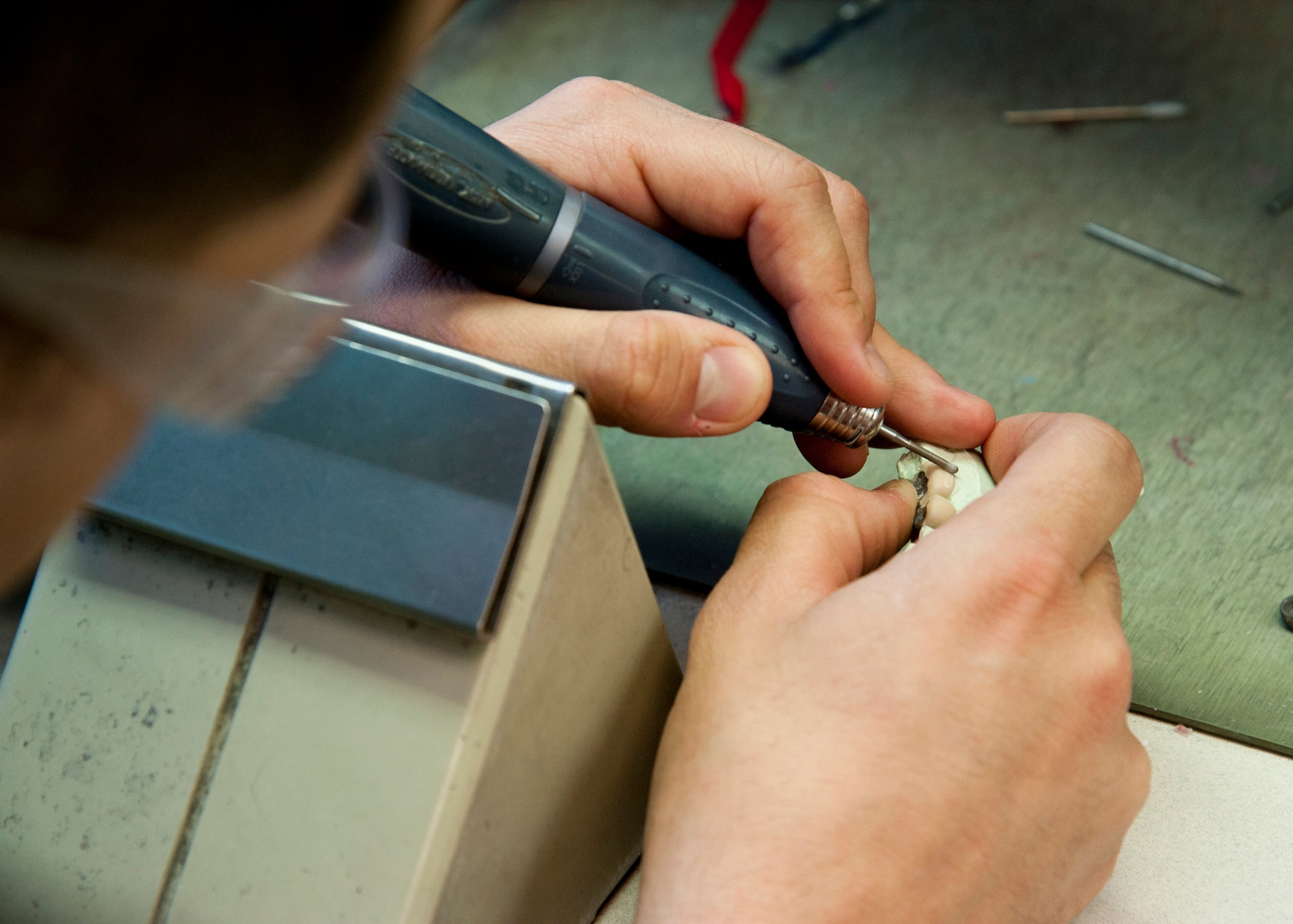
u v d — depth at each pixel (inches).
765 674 17.7
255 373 14.7
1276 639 20.5
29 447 11.8
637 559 17.9
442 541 16.8
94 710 17.6
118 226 10.5
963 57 26.9
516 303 18.8
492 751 17.1
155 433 17.3
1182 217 24.2
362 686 17.1
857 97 26.1
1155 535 21.3
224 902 17.3
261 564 17.1
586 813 18.4
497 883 17.6
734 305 19.5
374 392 17.0
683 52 27.5
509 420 16.9
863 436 20.2
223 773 17.3
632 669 18.3
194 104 10.0
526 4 29.5
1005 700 17.4
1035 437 19.7
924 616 17.5
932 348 23.0
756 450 22.5
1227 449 21.9
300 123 10.8
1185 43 26.7
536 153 20.5
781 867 17.1
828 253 19.8
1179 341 22.9
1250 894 19.0
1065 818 17.8
